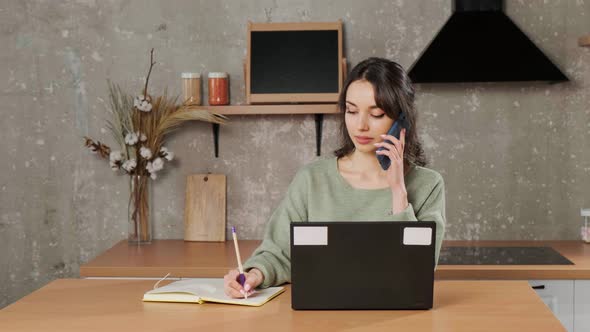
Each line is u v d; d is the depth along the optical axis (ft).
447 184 12.84
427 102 12.75
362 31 12.75
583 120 12.64
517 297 7.13
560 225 12.82
